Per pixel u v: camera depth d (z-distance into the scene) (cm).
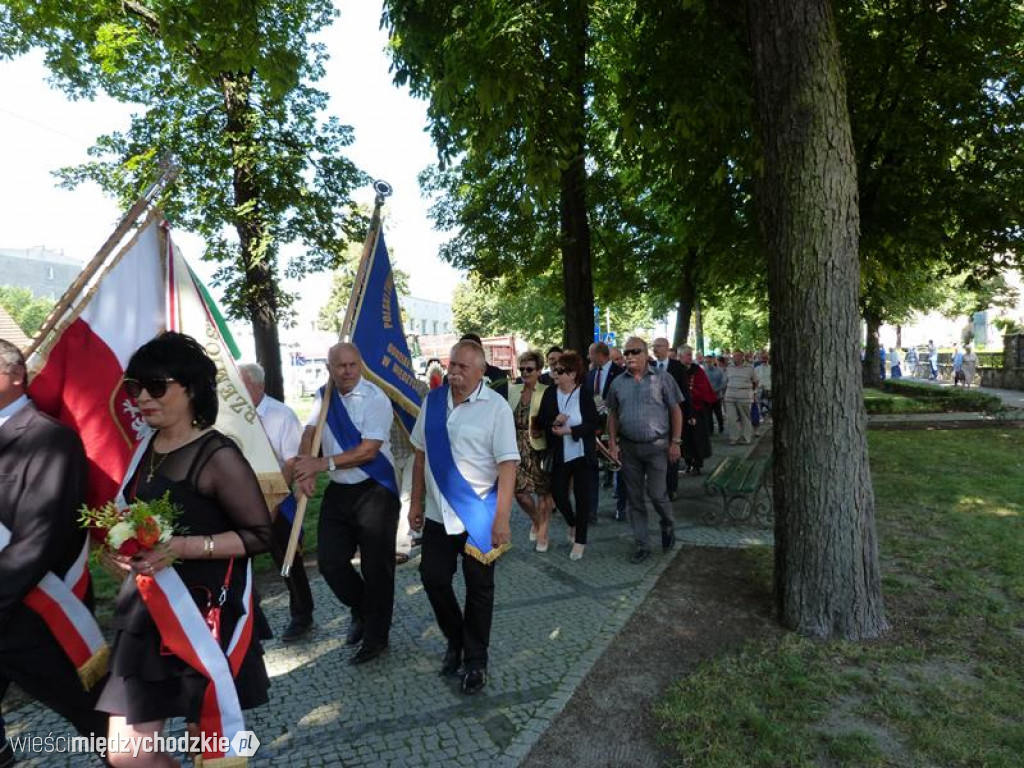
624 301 1884
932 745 277
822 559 382
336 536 383
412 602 473
